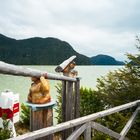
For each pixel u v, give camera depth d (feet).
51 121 9.28
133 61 33.65
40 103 8.63
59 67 13.10
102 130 14.53
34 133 8.29
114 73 34.22
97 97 34.78
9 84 148.87
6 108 31.45
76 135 11.85
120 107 16.88
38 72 8.82
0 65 6.74
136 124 26.63
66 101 15.10
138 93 31.53
